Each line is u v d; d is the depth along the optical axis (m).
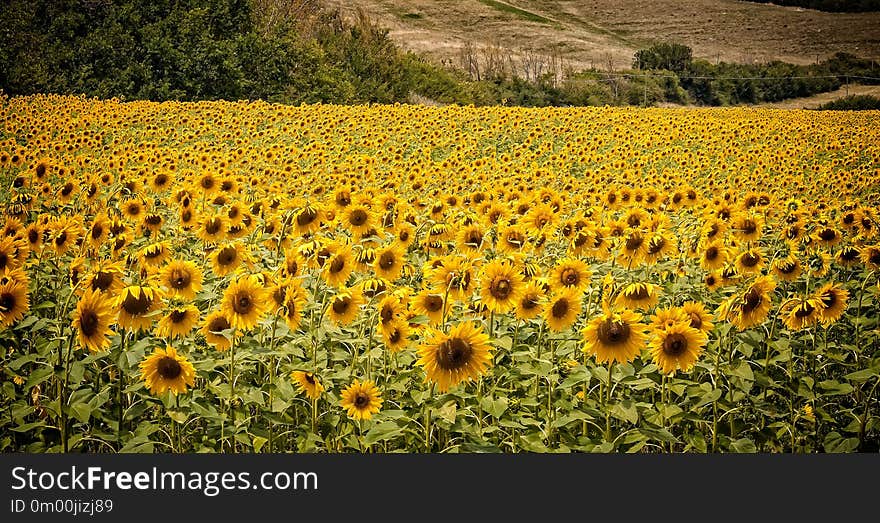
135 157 12.80
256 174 12.46
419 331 4.35
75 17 37.94
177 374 3.81
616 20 138.62
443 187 12.20
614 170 15.44
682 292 6.02
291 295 4.26
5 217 7.68
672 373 4.02
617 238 6.52
